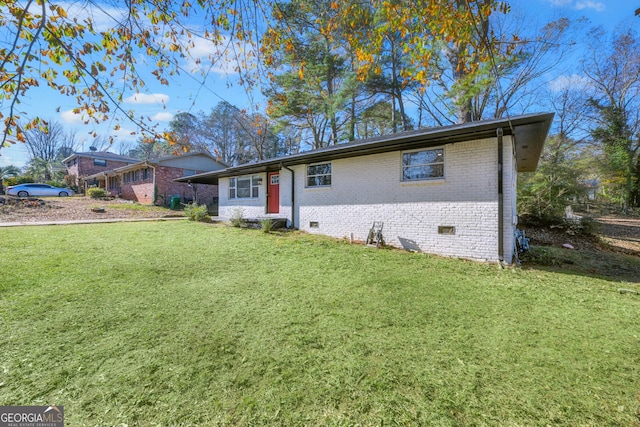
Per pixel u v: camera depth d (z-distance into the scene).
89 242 7.05
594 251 8.09
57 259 5.41
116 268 5.01
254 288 4.23
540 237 9.87
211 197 21.80
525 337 2.81
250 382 2.13
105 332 2.84
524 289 4.27
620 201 20.59
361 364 2.35
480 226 6.03
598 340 2.75
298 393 2.02
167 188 19.16
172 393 2.01
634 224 14.85
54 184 27.05
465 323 3.13
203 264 5.49
